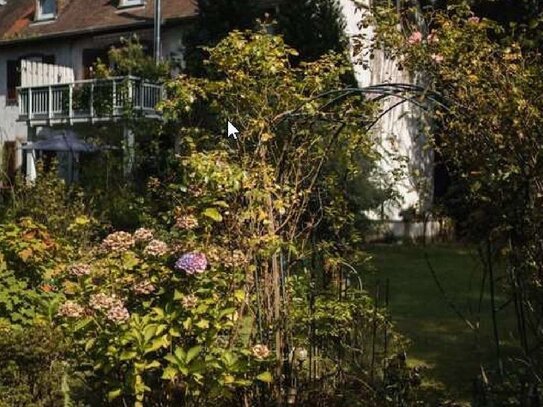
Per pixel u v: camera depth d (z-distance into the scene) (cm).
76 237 957
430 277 1399
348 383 520
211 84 512
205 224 449
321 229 570
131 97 1984
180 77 545
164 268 431
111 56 2216
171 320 416
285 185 493
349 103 544
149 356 429
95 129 2262
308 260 534
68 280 488
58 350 461
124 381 424
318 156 520
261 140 480
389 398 503
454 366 726
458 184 472
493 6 1126
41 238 701
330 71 549
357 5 644
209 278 425
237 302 443
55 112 2495
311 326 506
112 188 1505
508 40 516
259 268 478
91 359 434
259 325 468
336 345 526
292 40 1692
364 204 1605
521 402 457
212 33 1816
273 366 472
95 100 2253
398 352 554
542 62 511
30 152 2656
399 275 1427
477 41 497
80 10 2806
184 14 2378
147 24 2430
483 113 446
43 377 471
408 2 627
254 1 1892
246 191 456
